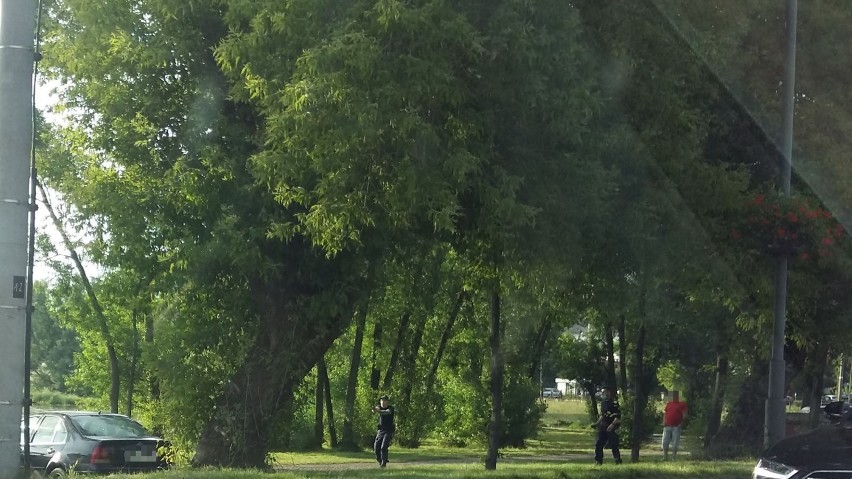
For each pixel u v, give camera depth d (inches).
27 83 347.6
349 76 337.1
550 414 1742.1
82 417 596.4
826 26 605.0
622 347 1085.1
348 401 1083.3
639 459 829.2
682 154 460.8
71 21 475.2
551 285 503.2
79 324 1053.8
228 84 462.0
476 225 433.4
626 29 426.9
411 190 349.1
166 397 546.6
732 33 525.0
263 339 509.4
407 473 517.7
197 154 468.1
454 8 361.4
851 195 591.5
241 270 473.1
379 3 337.1
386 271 514.6
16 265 339.6
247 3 373.7
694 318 709.3
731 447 780.0
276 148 382.9
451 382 1204.5
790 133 509.7
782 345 488.7
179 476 425.4
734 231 489.1
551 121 378.6
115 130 486.9
